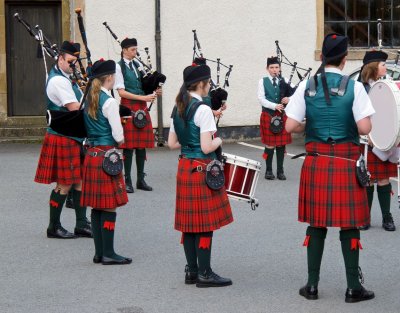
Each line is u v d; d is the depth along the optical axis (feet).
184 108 18.62
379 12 47.52
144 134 31.17
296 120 17.87
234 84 45.65
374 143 23.70
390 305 17.81
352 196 17.48
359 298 18.03
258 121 46.11
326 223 17.52
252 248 22.72
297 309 17.54
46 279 19.85
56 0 45.70
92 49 43.83
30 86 46.06
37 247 23.02
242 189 19.90
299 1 46.06
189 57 44.88
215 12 45.06
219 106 29.50
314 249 18.11
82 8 43.65
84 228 24.22
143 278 19.94
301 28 46.14
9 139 44.14
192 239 19.20
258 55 45.80
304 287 18.43
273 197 30.09
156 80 31.30
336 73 17.63
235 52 45.50
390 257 21.76
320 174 17.60
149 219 26.48
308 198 17.84
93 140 20.88
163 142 44.47
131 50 31.37
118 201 20.79
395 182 33.47
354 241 17.85
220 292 18.78
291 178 34.32
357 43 47.44
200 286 19.08
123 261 21.17
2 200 29.58
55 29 46.01
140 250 22.63
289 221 26.11
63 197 23.90
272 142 33.78
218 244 23.20
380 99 23.31
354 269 17.95
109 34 43.96
